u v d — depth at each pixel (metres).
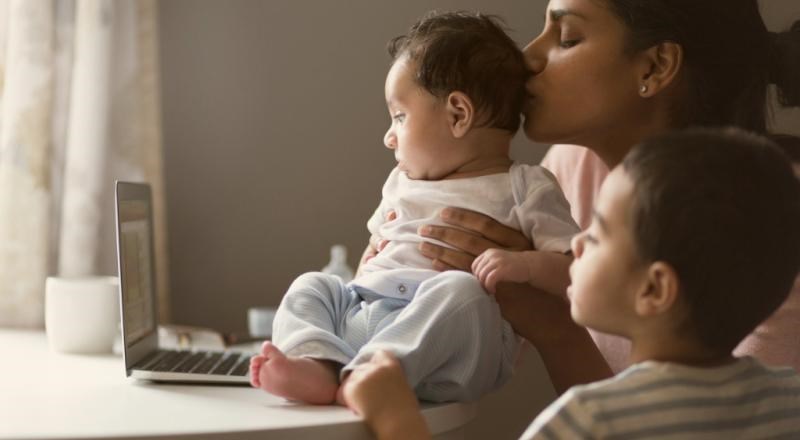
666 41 1.44
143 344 1.58
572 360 1.49
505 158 1.49
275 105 2.66
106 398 1.27
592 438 0.96
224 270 2.67
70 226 2.30
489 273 1.31
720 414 1.00
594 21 1.45
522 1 2.62
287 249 2.67
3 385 1.37
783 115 2.05
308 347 1.26
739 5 1.49
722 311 1.00
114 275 2.40
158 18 2.62
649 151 1.03
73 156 2.31
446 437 1.29
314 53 2.66
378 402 1.13
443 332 1.27
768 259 1.02
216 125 2.65
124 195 1.56
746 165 1.01
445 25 1.48
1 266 2.20
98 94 2.33
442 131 1.44
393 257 1.43
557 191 1.44
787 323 1.41
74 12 2.34
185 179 2.65
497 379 1.41
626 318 1.04
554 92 1.46
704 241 0.98
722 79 1.48
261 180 2.66
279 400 1.27
